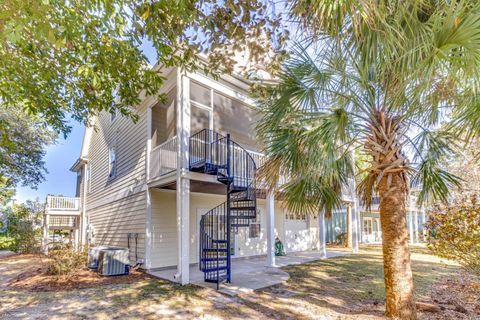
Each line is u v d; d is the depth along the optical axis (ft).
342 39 9.53
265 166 15.84
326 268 27.78
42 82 14.61
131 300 17.90
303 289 19.93
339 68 12.21
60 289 21.08
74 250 29.68
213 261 23.86
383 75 10.71
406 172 13.46
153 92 15.84
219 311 15.74
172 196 30.12
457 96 11.56
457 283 20.83
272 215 28.84
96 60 13.53
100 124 45.80
